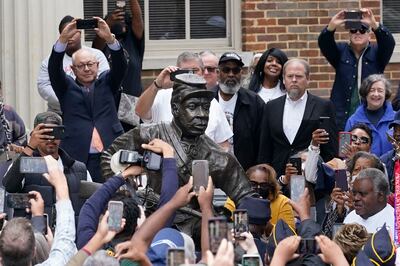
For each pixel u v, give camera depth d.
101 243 9.45
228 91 15.19
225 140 14.45
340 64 16.28
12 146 14.24
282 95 15.62
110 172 11.92
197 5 18.31
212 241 8.05
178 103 11.73
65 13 16.89
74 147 14.49
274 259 9.63
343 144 14.02
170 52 18.20
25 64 16.78
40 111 16.75
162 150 10.92
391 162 14.18
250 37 18.02
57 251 9.93
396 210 12.50
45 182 12.41
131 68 15.97
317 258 9.66
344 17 16.20
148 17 18.23
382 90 15.16
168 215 9.66
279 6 18.02
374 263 10.40
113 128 14.60
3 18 16.78
